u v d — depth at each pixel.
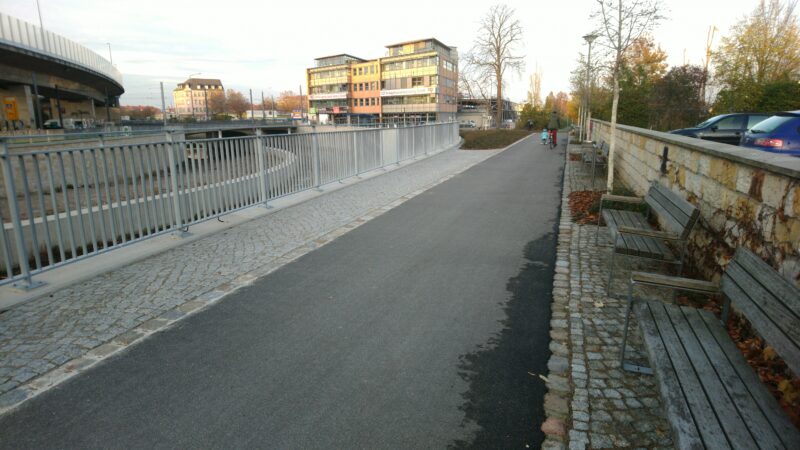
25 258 4.93
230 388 3.28
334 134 11.68
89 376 3.43
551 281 5.29
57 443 2.75
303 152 10.33
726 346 2.78
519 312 4.49
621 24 8.66
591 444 2.68
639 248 4.68
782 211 3.46
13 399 3.16
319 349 3.82
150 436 2.80
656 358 2.65
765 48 29.16
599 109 30.73
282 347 3.85
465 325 4.23
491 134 32.22
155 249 6.43
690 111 25.95
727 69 30.28
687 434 2.05
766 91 25.34
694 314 3.21
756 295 2.68
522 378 3.38
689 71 27.03
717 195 4.73
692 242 5.37
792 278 3.29
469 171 14.94
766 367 3.28
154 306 4.65
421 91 87.31
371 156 14.06
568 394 3.18
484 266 5.83
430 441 2.74
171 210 7.15
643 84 25.66
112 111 105.06
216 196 7.80
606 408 3.00
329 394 3.20
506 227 7.74
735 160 4.25
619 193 9.28
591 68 13.96
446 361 3.62
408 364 3.58
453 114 94.75
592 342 3.86
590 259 6.00
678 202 4.95
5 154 4.69
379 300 4.80
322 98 104.31
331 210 9.12
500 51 49.03
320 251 6.48
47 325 4.23
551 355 3.69
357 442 2.73
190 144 7.23
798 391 2.89
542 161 17.91
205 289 5.10
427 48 85.31
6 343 3.91
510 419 2.93
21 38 37.44
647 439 2.71
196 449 2.69
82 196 12.19
